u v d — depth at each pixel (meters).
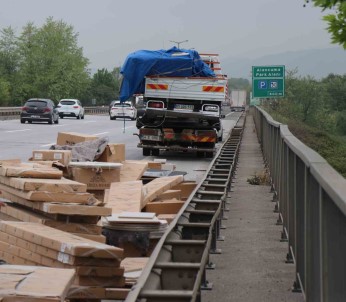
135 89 26.50
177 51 26.70
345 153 31.97
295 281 7.78
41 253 7.31
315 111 77.94
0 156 24.66
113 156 15.34
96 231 8.59
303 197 6.89
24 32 136.88
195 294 5.43
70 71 137.12
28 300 5.36
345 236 4.04
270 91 39.22
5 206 9.27
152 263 5.94
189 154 29.94
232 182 18.53
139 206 10.55
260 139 34.88
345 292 4.08
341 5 9.59
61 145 17.03
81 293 6.85
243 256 9.61
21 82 136.12
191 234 8.30
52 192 8.73
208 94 26.08
